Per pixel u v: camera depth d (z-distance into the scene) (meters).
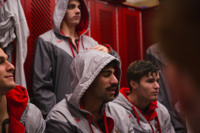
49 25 2.63
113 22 3.26
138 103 1.69
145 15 3.58
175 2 0.20
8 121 1.12
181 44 0.20
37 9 2.53
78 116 1.21
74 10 2.35
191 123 0.21
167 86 2.53
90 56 1.25
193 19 0.19
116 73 1.39
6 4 2.13
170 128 1.86
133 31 3.48
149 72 1.62
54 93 2.14
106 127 1.26
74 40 2.42
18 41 2.15
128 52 3.40
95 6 3.07
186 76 0.20
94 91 1.24
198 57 0.19
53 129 1.17
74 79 1.27
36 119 1.18
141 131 1.63
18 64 2.14
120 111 1.43
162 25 0.21
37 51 2.16
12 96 1.13
